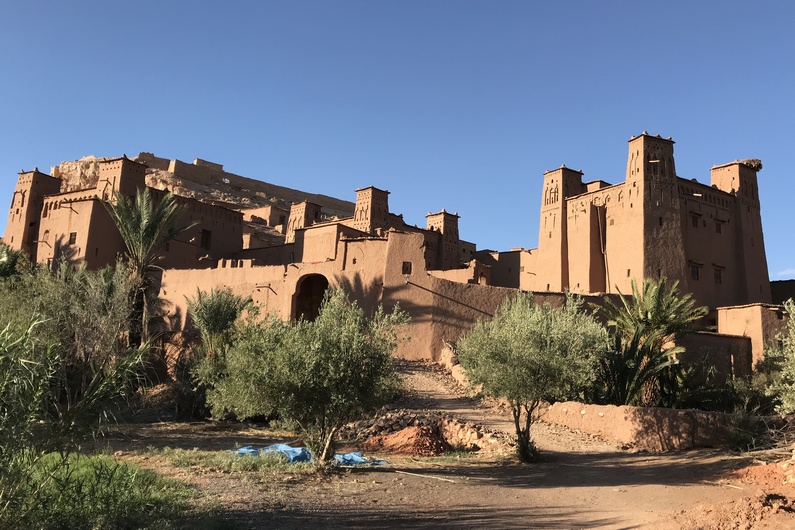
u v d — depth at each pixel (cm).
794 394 1160
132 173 3866
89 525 675
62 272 2197
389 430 1781
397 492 1008
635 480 1166
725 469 1210
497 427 1883
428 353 2884
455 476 1202
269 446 1441
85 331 1978
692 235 3662
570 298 1627
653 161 3588
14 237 4325
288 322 1233
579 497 1012
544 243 4059
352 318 1195
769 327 2844
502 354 1416
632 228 3528
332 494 956
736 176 3981
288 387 1112
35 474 747
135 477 871
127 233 2805
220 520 733
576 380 1391
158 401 2234
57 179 4569
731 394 2273
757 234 3953
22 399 575
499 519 841
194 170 7944
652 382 2062
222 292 2430
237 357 1164
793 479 1034
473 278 3272
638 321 2147
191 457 1227
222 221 4394
